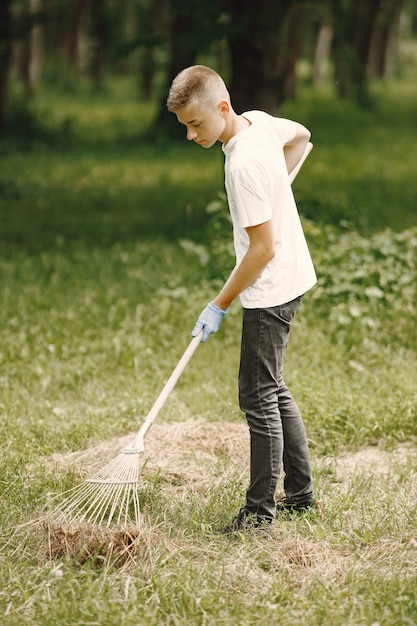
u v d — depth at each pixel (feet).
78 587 13.71
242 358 15.75
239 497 17.44
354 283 29.17
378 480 18.69
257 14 50.83
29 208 56.29
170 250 40.57
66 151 86.48
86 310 31.14
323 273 29.50
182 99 14.99
